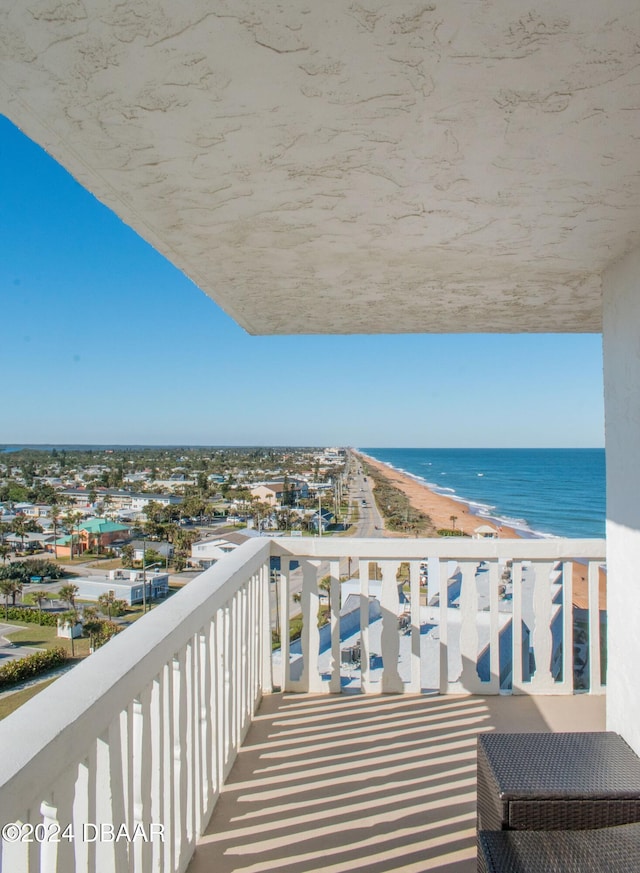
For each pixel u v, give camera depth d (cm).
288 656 339
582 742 200
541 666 331
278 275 253
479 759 195
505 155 149
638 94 122
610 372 241
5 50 112
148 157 152
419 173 159
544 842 151
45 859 103
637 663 222
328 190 170
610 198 173
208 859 196
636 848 150
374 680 342
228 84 121
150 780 153
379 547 333
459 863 197
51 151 150
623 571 233
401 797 234
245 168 157
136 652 146
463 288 271
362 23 103
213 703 229
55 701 114
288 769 254
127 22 104
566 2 98
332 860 197
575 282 262
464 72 116
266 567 336
